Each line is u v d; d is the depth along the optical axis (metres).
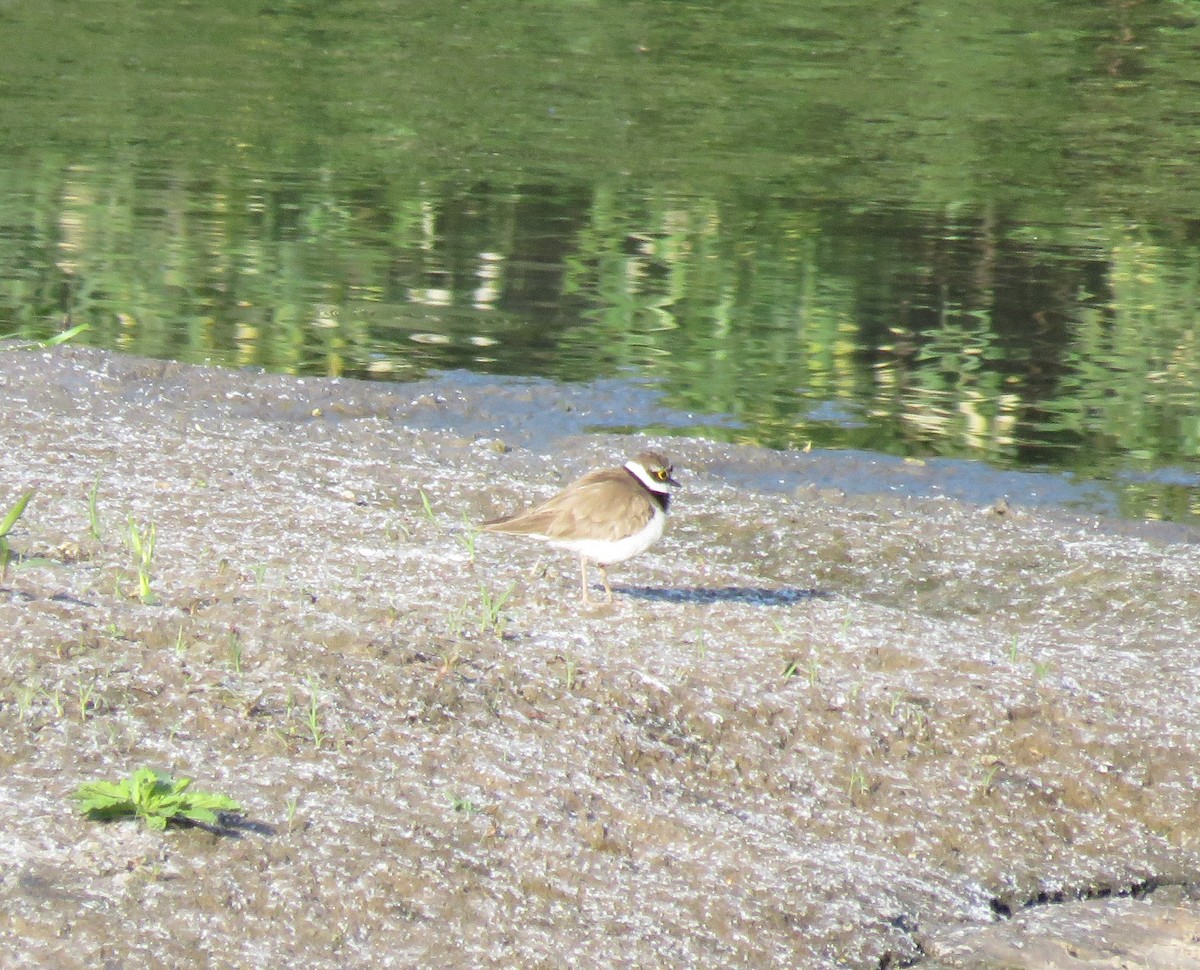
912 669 9.80
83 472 12.32
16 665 8.32
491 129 27.02
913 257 21.11
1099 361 17.69
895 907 7.78
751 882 7.68
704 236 21.66
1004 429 15.75
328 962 6.77
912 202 23.69
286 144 25.55
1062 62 34.03
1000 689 9.57
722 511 13.11
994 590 12.02
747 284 19.84
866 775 8.83
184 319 17.61
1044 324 18.81
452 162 24.88
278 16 35.81
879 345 17.98
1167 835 8.84
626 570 11.29
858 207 23.34
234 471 12.93
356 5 37.16
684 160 25.53
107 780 7.60
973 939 7.66
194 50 32.28
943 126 28.52
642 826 7.97
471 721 8.55
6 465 12.23
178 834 7.24
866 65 33.09
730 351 17.62
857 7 38.44
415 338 17.50
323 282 19.19
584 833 7.79
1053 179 25.34
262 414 15.09
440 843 7.51
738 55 33.47
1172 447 15.42
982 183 24.97
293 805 7.53
